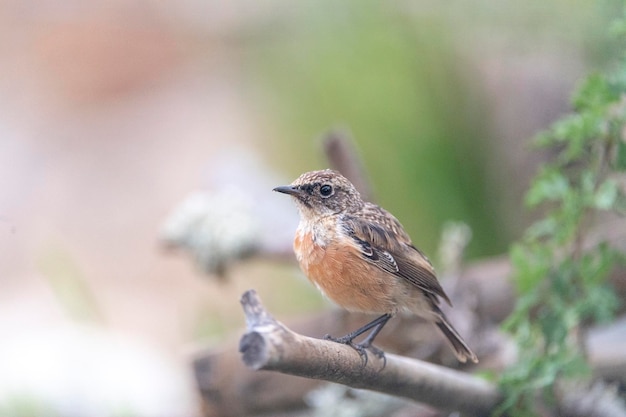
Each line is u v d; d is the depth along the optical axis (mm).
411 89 13680
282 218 12664
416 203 13266
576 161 9625
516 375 8516
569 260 8906
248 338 5902
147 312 17797
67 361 13555
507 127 13273
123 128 23422
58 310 17422
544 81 13148
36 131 23547
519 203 13086
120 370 13750
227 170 14172
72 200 21609
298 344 6156
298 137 14836
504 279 10836
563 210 8891
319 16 14547
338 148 10625
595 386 9844
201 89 24344
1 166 22547
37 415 12086
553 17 12633
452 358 10539
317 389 10703
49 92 24703
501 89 13391
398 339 10570
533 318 9719
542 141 8953
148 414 12523
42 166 22594
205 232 12336
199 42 24984
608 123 8562
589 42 12359
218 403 10570
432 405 8141
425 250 13109
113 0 26266
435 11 13602
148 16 25750
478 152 13336
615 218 10883
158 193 21391
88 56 25516
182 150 22422
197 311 15852
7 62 25406
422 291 9156
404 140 13484
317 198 9164
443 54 13656
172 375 13891
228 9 21766
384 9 13961
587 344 9883
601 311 8680
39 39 25938
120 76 25125
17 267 19703
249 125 20375
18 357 13570
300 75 14969
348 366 6863
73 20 26250
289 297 14781
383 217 9273
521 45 13195
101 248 20250
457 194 13195
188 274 19000
